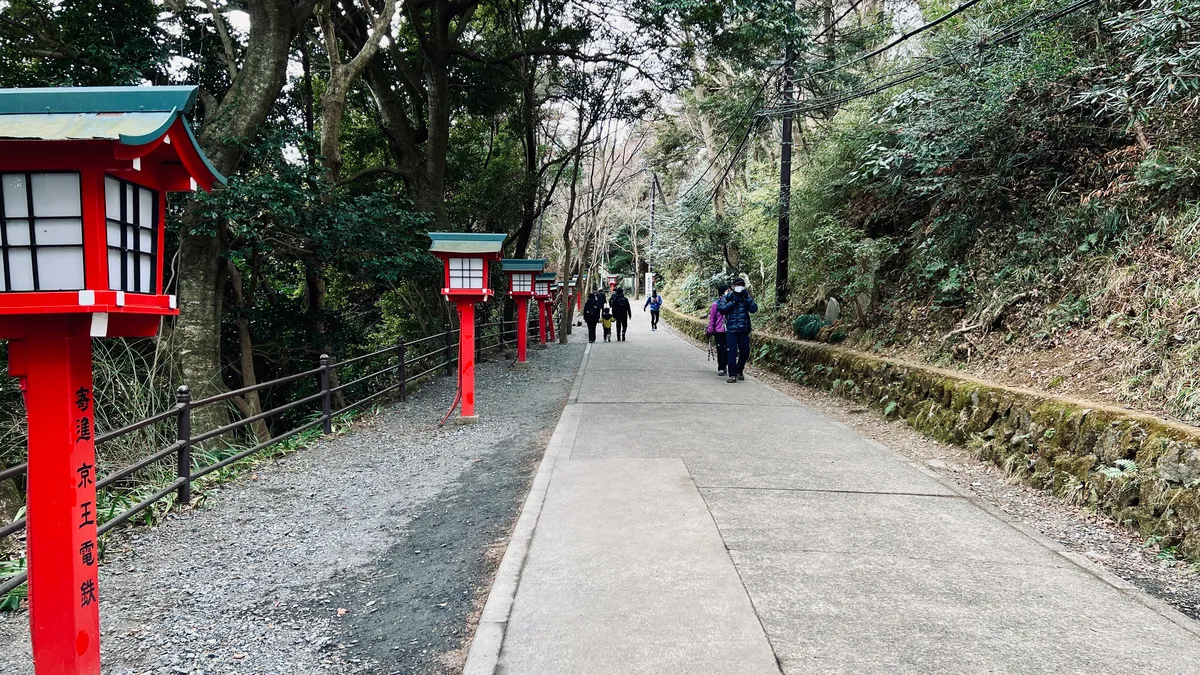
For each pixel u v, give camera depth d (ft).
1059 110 23.30
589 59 49.78
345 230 28.71
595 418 24.82
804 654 8.65
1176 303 16.75
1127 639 9.12
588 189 93.35
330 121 30.55
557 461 18.53
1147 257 19.02
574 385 33.81
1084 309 20.42
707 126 69.15
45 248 6.52
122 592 12.03
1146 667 8.41
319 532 15.10
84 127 6.42
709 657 8.59
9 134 6.20
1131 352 17.16
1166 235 18.85
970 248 27.94
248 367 34.53
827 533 13.03
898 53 37.32
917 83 32.78
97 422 23.08
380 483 19.04
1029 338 21.80
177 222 27.32
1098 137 23.54
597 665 8.45
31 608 7.07
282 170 27.37
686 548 12.25
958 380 21.11
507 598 10.35
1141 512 13.05
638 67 50.75
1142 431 13.64
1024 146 25.34
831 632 9.23
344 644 9.98
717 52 43.04
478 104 53.98
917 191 28.78
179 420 17.07
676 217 65.46
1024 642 9.00
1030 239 23.89
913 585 10.74
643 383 34.40
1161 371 15.56
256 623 10.75
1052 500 15.35
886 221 35.86
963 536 12.93
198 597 11.78
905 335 29.14
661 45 46.57
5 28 27.94
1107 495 13.99
